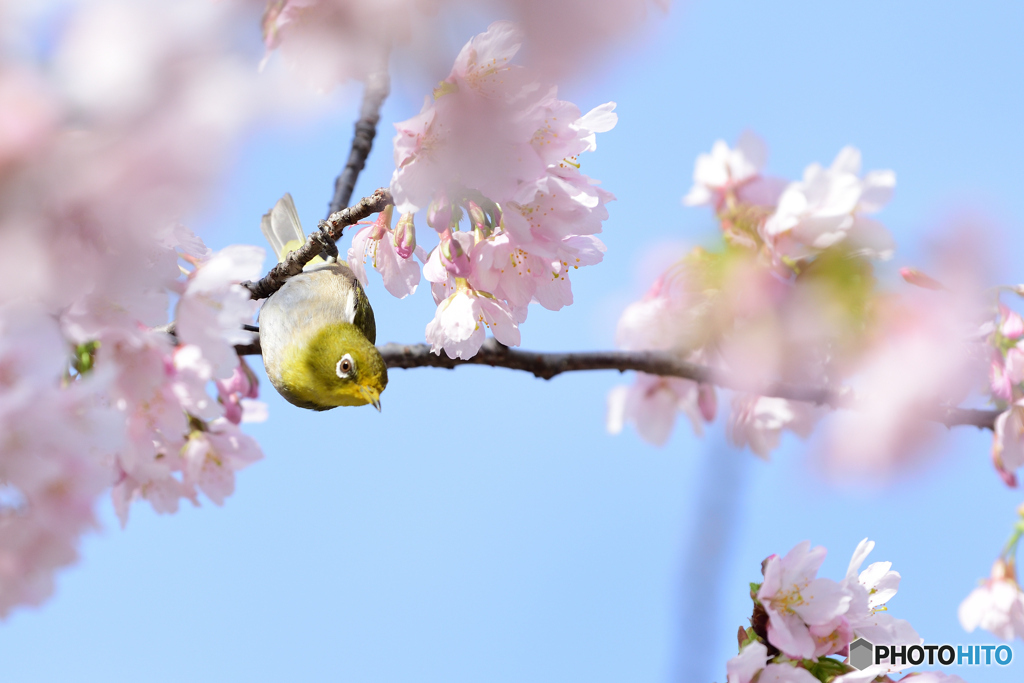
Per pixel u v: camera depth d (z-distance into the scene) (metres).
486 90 1.55
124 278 1.54
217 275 1.91
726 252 1.89
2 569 1.82
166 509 1.95
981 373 1.92
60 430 1.69
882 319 1.81
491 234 1.94
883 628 1.94
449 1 1.25
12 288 1.29
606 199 1.94
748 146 1.92
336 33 1.14
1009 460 1.95
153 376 1.91
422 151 1.86
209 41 0.92
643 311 1.90
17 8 0.90
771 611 1.93
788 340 1.88
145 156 0.91
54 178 0.93
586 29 1.06
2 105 0.90
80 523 1.83
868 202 1.89
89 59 0.91
